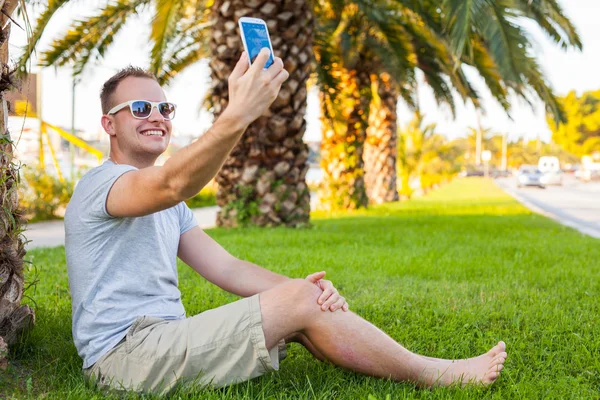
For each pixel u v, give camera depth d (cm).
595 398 255
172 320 240
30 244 889
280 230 909
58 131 1517
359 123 1542
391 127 1975
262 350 222
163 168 204
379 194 1986
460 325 365
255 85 195
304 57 965
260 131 963
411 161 2661
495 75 1165
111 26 986
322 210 1571
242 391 235
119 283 234
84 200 229
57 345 297
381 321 375
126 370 228
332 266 584
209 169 200
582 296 458
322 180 1595
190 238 276
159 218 251
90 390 231
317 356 260
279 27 937
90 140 1948
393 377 243
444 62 1288
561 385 263
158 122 254
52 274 520
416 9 1030
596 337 334
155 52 1037
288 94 955
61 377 257
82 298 234
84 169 1558
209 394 220
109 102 254
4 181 257
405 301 429
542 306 408
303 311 230
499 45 818
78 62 996
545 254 686
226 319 224
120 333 232
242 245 720
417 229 987
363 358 240
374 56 1487
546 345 327
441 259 630
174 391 225
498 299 435
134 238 237
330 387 246
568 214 1639
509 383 263
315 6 1264
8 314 272
